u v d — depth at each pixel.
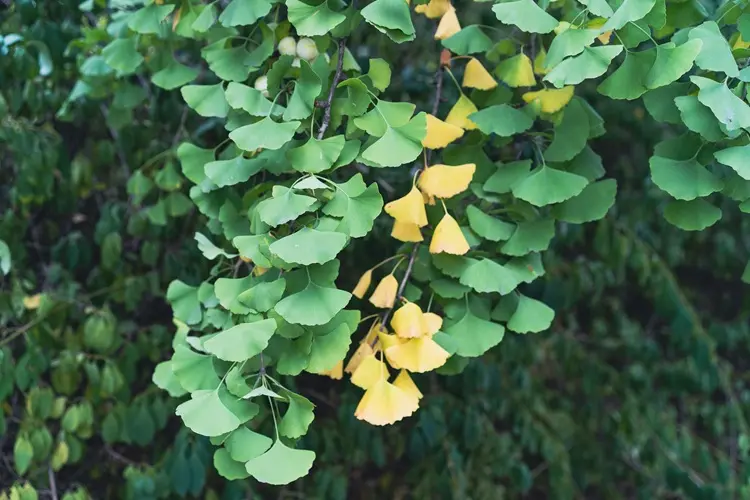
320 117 1.14
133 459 1.71
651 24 1.09
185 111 1.52
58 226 1.68
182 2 1.22
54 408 1.52
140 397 1.56
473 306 1.21
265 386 1.05
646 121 1.92
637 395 1.99
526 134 1.24
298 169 1.08
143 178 1.49
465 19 1.76
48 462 1.57
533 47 1.23
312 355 1.07
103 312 1.53
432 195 1.15
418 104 1.62
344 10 1.15
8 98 1.52
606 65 1.07
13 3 1.53
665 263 2.04
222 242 1.40
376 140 1.12
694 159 1.12
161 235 1.61
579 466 2.00
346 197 1.06
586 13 1.10
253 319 1.07
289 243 1.02
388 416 1.09
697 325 1.86
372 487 1.90
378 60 1.14
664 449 1.96
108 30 1.35
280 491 1.69
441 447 1.72
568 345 1.95
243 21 1.13
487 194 1.22
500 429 1.99
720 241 2.09
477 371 1.67
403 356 1.11
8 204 1.62
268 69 1.19
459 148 1.25
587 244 2.01
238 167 1.14
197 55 1.53
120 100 1.40
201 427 1.02
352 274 1.60
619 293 2.19
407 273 1.18
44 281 1.65
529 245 1.19
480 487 1.79
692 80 1.07
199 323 1.21
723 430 2.10
